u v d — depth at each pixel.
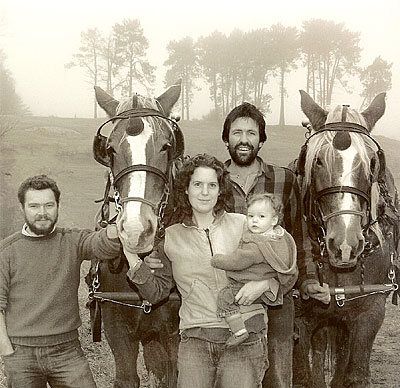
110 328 2.91
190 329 2.42
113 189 2.80
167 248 2.46
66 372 2.61
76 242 2.65
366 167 2.76
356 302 3.05
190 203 2.44
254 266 2.38
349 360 3.12
